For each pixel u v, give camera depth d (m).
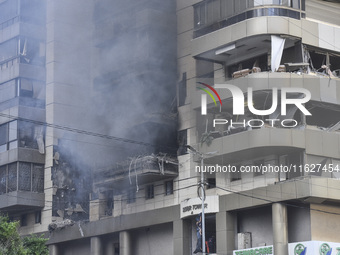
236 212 48.16
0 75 58.75
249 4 47.28
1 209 56.94
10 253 40.69
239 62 49.53
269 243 46.44
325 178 44.75
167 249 51.44
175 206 50.59
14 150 56.41
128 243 53.19
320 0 48.84
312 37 47.31
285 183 45.06
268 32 46.34
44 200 56.81
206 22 49.62
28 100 57.50
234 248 47.53
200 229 46.19
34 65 58.19
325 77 47.09
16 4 58.53
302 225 45.50
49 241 56.72
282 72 46.28
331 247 44.53
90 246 55.78
